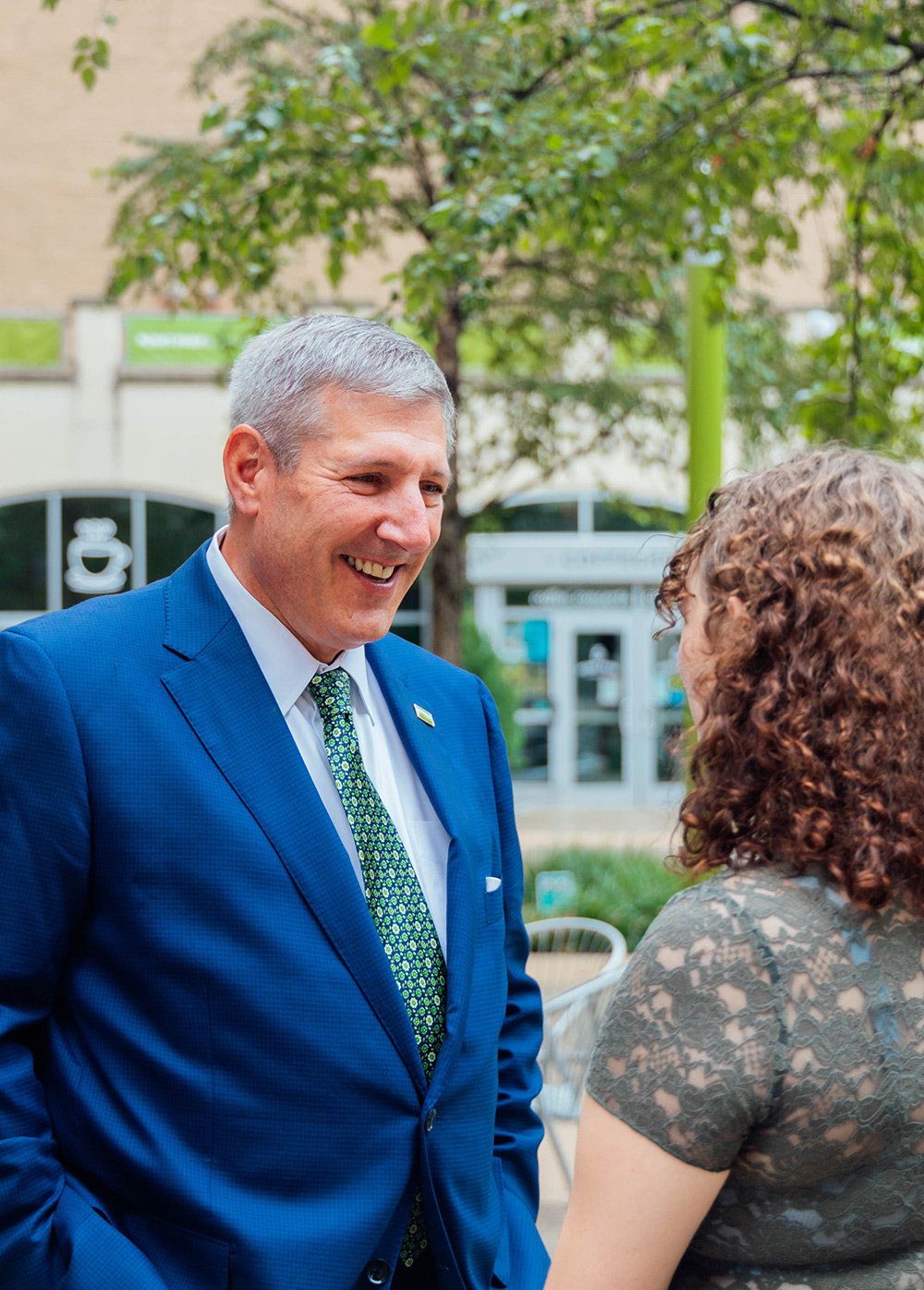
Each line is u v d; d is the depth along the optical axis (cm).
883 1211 90
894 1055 88
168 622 138
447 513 754
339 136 451
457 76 537
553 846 849
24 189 1247
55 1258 121
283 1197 123
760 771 95
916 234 566
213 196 488
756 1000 87
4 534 1261
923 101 435
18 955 124
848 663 92
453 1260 133
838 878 90
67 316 1259
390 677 158
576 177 405
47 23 1223
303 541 131
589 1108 92
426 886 148
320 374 130
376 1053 128
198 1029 123
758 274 750
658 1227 88
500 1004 150
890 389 520
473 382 829
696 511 452
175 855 126
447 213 412
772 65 439
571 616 1351
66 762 125
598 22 423
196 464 1277
